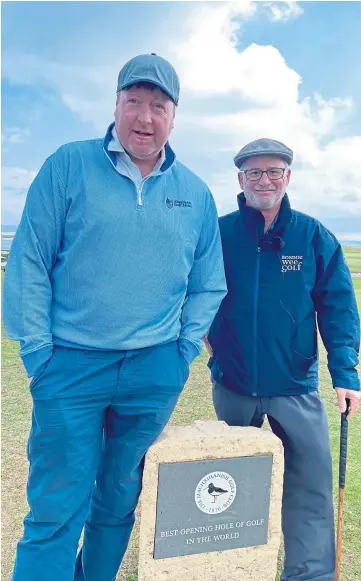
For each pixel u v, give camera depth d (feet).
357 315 7.34
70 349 6.02
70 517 6.23
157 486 6.61
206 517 6.84
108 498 6.64
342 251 7.47
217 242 6.97
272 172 7.02
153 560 6.74
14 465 10.51
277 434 7.53
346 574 7.48
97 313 5.94
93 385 6.07
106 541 6.79
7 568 7.52
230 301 7.46
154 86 5.65
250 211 7.28
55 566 6.20
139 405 6.32
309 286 7.29
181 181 6.33
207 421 7.39
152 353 6.31
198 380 16.88
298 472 7.38
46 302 5.92
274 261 7.23
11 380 15.76
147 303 6.11
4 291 5.81
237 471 6.89
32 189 5.84
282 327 7.18
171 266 6.19
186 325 6.81
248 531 7.04
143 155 5.81
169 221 6.07
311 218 7.44
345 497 9.72
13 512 8.87
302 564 7.29
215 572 6.98
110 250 5.82
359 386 7.13
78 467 6.13
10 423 12.60
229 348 7.47
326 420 7.53
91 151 5.90
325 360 19.30
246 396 7.45
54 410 5.94
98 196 5.75
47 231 5.80
